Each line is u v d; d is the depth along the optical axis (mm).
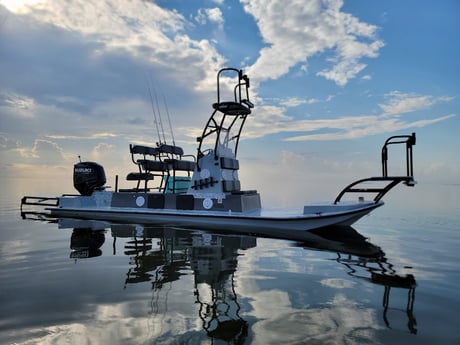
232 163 10094
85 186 12078
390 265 5117
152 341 2717
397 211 13656
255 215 8438
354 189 8023
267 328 2955
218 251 6043
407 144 7406
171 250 6105
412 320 3123
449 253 5949
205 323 3055
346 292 3893
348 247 6426
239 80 9789
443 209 14531
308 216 7777
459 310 3361
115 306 3453
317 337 2785
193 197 9586
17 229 8500
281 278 4434
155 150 11602
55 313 3271
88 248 6270
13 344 2670
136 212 9766
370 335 2822
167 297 3721
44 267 4953
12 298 3678
